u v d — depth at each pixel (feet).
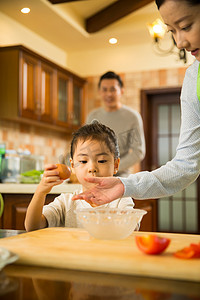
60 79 14.11
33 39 14.32
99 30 14.52
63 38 15.03
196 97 3.80
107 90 10.64
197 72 3.84
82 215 3.06
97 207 4.33
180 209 16.06
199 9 3.12
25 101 11.83
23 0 11.50
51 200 7.84
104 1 13.29
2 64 11.67
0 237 3.48
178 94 16.05
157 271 2.15
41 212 3.99
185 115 3.94
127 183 3.54
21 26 13.51
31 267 2.40
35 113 12.37
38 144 14.48
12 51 11.57
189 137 3.84
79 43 15.75
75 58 17.15
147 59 16.08
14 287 1.95
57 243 2.85
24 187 7.96
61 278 2.14
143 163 16.08
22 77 11.65
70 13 13.29
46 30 14.08
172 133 16.19
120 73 16.44
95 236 3.06
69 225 4.42
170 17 3.27
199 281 2.06
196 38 3.26
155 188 3.68
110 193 3.49
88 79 16.87
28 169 10.23
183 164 3.79
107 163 4.16
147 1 12.91
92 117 11.14
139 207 9.31
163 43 15.76
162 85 15.80
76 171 4.26
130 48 16.37
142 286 1.98
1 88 11.64
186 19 3.19
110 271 2.26
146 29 14.16
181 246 2.84
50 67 13.32
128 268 2.21
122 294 1.83
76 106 15.56
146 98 16.20
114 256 2.38
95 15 14.17
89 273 2.26
